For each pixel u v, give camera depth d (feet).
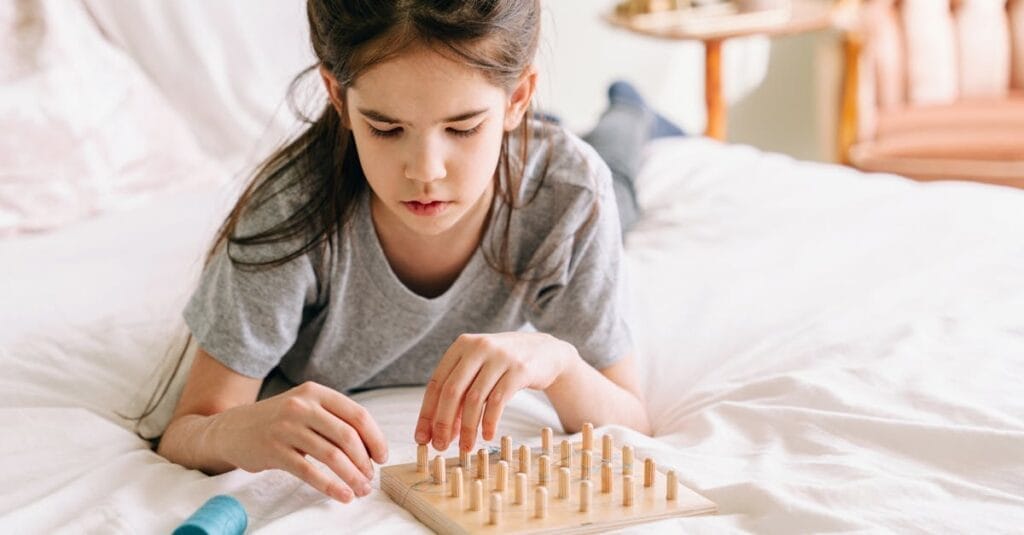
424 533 2.68
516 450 3.05
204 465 3.07
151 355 3.77
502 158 3.26
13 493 2.94
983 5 8.25
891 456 2.99
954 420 3.12
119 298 4.14
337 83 2.91
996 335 3.75
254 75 6.14
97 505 2.78
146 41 5.86
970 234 4.80
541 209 3.39
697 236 5.01
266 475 2.95
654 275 4.56
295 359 3.65
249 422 2.88
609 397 3.35
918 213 5.09
